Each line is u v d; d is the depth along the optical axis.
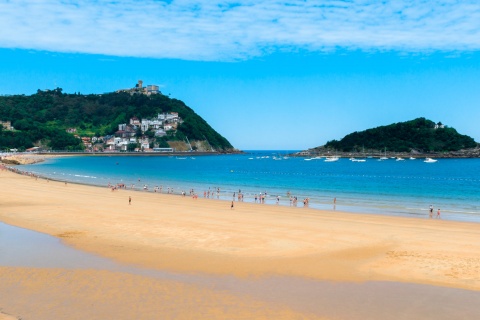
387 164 188.50
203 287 16.89
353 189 75.81
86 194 57.31
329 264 20.53
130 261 20.75
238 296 15.90
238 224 32.38
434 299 15.85
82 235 27.42
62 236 27.03
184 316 13.89
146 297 15.60
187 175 116.06
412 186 82.50
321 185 85.00
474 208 49.38
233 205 47.28
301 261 21.06
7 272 18.52
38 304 14.79
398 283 17.66
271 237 27.06
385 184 87.81
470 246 24.56
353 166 174.88
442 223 35.12
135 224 31.70
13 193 54.72
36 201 46.38
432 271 19.31
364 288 17.02
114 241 25.64
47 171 123.94
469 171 136.00
